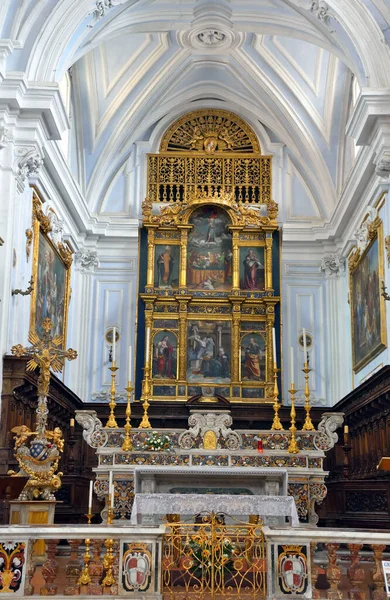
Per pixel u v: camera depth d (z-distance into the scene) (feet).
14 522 33.94
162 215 67.05
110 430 41.04
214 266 66.49
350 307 61.46
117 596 25.02
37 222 49.65
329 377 65.16
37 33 47.29
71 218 62.23
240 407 62.44
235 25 57.88
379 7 47.44
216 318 65.10
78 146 65.57
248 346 64.69
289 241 67.46
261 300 65.16
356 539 25.59
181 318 64.64
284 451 40.16
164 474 38.91
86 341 65.00
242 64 64.90
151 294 64.80
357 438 56.80
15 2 45.88
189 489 39.55
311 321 66.54
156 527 26.09
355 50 48.80
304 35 54.75
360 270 57.52
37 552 29.73
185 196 68.23
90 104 65.05
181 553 29.50
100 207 68.49
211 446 40.29
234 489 39.63
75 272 65.26
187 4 55.98
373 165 50.88
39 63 47.85
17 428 35.91
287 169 69.36
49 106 46.03
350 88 63.05
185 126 69.97
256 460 39.75
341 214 61.93
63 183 55.42
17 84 45.01
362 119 47.57
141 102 66.59
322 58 62.95
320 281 67.36
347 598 25.40
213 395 62.39
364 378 56.18
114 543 26.43
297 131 67.10
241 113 69.77
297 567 25.79
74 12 48.32
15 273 45.16
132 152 69.51
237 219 66.80
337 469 60.13
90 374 64.80
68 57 50.11
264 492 39.50
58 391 54.03
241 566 27.27
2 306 42.78
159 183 68.80
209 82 68.13
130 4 52.80
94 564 26.20
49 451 35.47
